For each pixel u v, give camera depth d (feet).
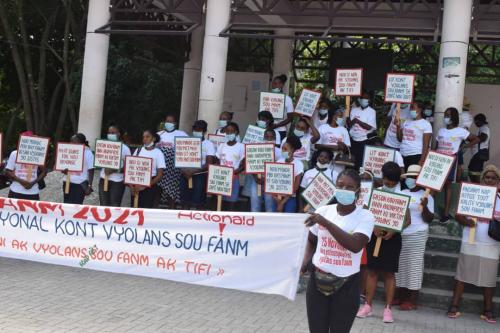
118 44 75.05
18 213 24.73
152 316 23.75
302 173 32.60
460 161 40.40
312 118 39.65
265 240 21.43
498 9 53.11
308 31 59.72
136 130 83.46
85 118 45.65
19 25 75.97
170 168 37.40
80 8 73.87
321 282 16.31
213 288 29.55
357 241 15.98
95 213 23.71
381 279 30.71
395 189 28.43
